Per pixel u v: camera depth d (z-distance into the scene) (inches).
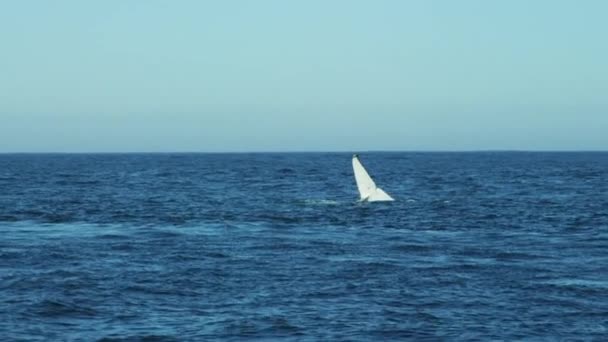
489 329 1537.9
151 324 1582.2
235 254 2469.2
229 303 1755.7
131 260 2343.8
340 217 3737.7
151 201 4869.6
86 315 1653.5
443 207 4254.4
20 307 1699.1
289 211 4074.8
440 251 2541.8
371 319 1609.3
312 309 1694.1
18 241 2827.3
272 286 1935.3
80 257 2409.0
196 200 4972.9
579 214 3897.6
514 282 1972.2
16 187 6520.7
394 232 3125.0
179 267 2206.0
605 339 1473.9
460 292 1856.5
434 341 1465.3
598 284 1950.1
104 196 5359.3
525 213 3939.5
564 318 1619.1
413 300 1776.6
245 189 6368.1
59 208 4308.6
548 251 2546.8
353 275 2073.1
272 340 1472.7
